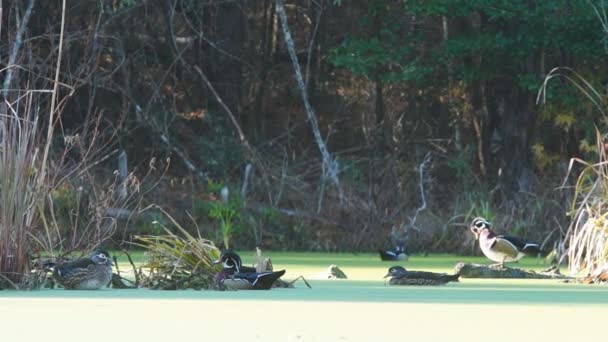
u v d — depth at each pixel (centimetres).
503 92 4781
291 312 1761
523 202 4403
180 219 4341
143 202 4359
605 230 2697
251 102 5297
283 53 5550
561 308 1848
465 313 1764
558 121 4712
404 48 4612
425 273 2416
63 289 2178
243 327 1574
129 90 4572
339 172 4697
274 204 4575
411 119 5250
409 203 4606
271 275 2205
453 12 4381
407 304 1900
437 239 4284
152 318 1677
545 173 4672
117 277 2283
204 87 5153
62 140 4481
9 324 1606
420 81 4744
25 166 2180
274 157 5047
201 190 4622
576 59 4694
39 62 4344
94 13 4666
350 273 2883
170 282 2253
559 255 3459
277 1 4738
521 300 2000
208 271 2284
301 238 4350
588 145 4516
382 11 4816
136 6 4619
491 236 2934
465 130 5156
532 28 4397
